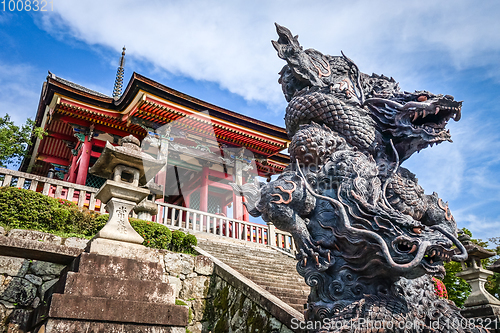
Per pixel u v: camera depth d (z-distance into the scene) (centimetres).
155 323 440
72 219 841
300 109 506
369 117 501
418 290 423
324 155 458
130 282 459
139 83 1400
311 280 411
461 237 866
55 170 2158
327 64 538
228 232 1256
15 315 636
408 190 453
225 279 782
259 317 613
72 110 1573
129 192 552
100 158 544
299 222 427
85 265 449
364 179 433
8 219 748
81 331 392
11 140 1387
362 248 396
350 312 375
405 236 377
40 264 694
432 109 457
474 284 848
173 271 806
